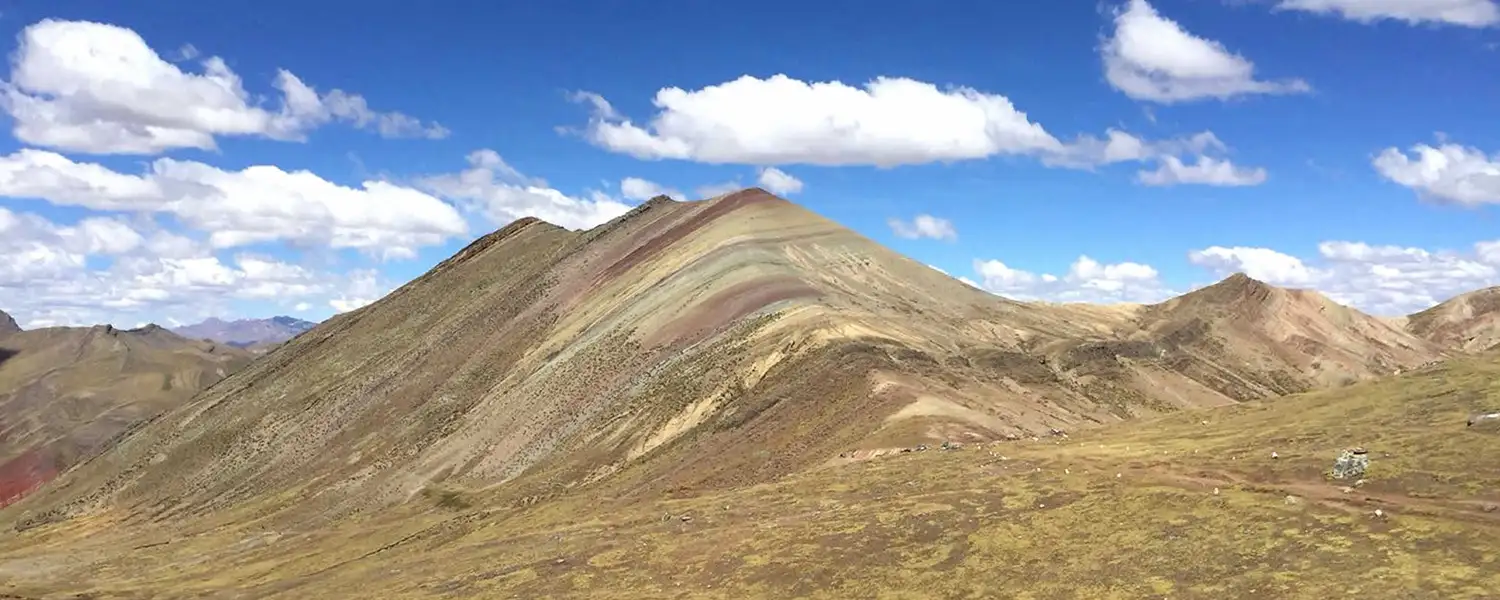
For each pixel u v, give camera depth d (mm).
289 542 119750
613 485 100062
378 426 181625
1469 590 41562
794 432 100125
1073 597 48875
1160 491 60469
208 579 106750
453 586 68750
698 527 71250
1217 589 46625
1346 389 83438
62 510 196125
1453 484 54062
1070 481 65938
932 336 143875
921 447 84438
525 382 169000
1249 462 64750
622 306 188125
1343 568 46062
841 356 115062
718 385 122875
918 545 58906
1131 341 183125
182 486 190750
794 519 68250
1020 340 170875
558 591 62969
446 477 141000
